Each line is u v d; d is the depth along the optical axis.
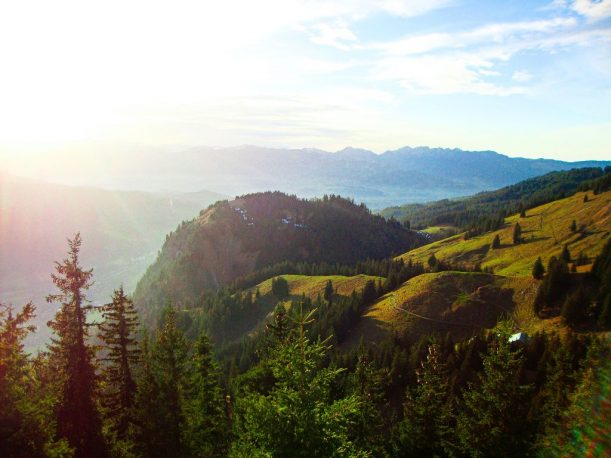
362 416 37.12
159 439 29.78
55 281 25.70
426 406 36.03
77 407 25.77
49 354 26.22
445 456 34.50
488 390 29.83
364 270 176.50
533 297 102.19
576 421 13.35
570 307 85.00
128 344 33.12
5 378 18.31
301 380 20.12
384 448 37.84
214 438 34.16
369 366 44.47
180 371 32.28
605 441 12.45
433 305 105.75
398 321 102.50
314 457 18.50
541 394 37.22
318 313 115.56
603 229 184.12
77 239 26.48
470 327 97.44
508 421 28.64
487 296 106.12
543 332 71.81
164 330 33.25
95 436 26.09
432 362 39.03
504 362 29.75
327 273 185.00
